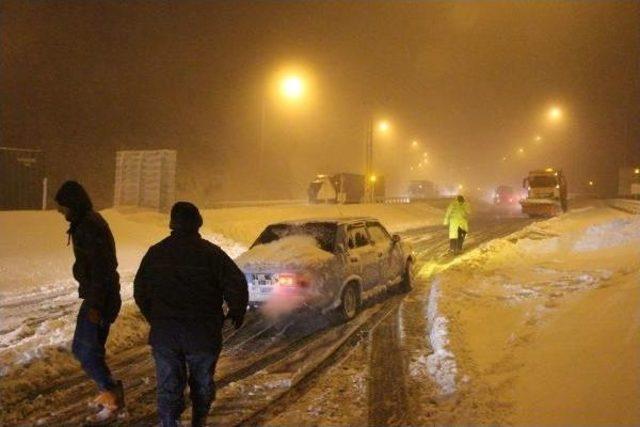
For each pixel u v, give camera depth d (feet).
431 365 22.38
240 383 22.03
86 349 17.54
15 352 24.45
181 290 15.81
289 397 20.57
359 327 30.40
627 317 23.21
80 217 17.49
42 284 43.29
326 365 24.14
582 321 24.18
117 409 18.17
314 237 32.96
